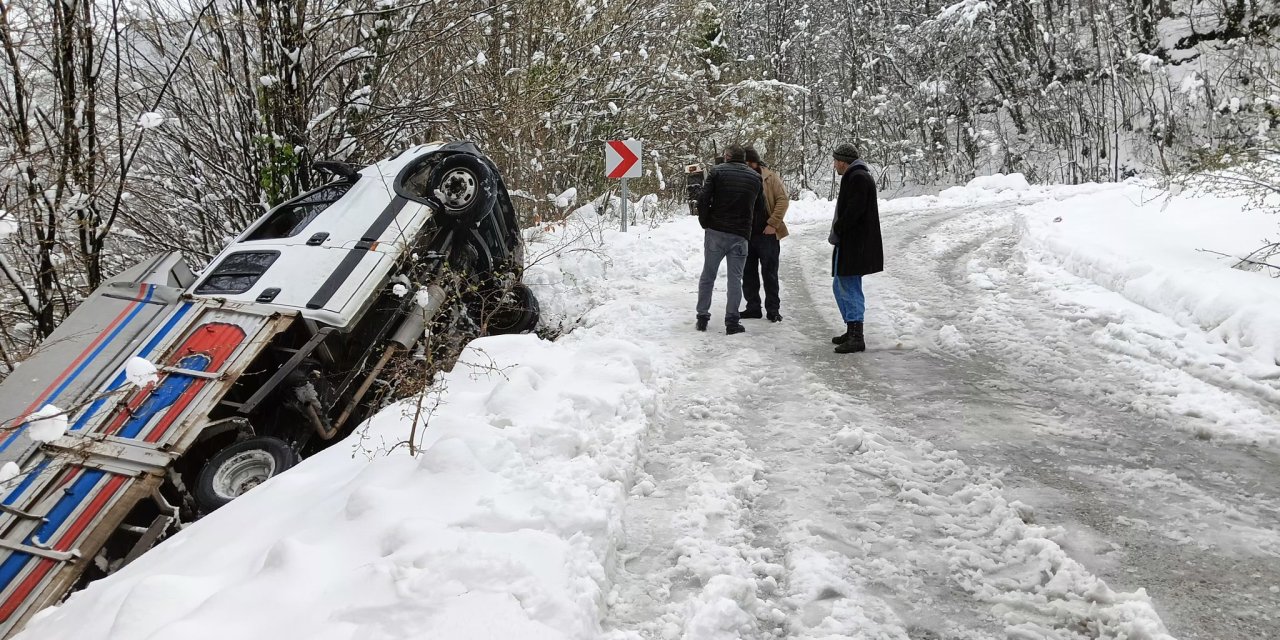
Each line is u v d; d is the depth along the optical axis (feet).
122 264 33.37
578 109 47.44
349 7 31.96
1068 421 15.87
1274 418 15.26
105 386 16.26
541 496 11.51
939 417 16.25
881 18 103.09
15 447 14.88
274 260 20.10
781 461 14.37
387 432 14.73
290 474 14.02
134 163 30.66
